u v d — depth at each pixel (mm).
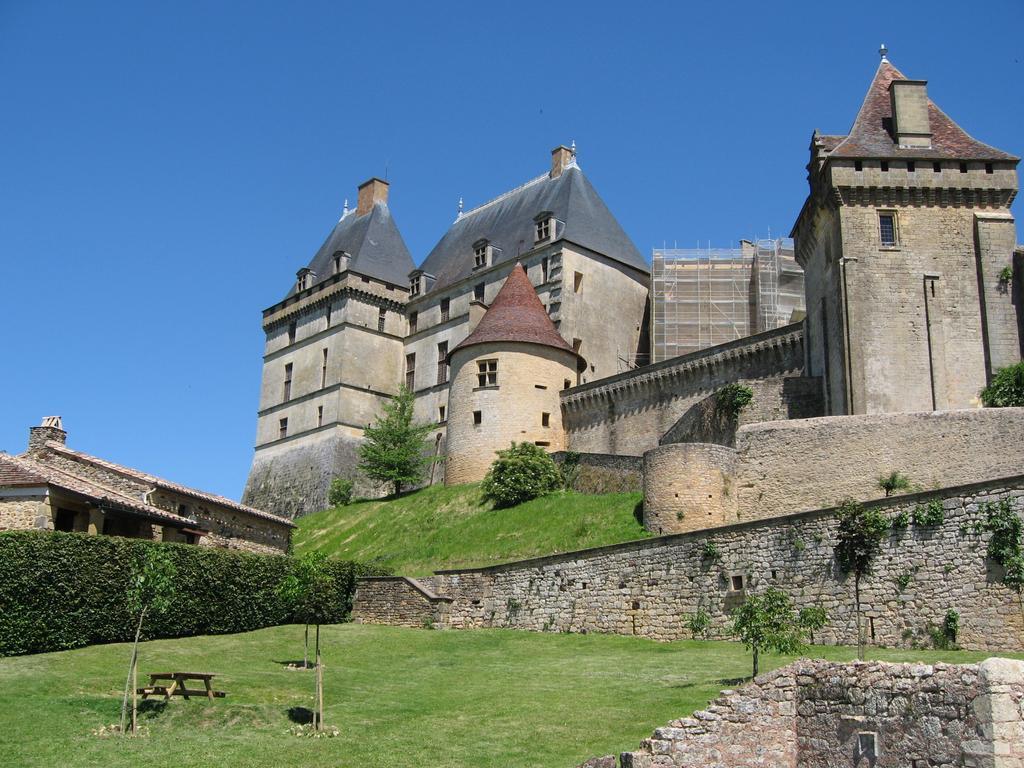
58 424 35656
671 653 23953
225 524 36812
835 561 23906
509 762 15312
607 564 28688
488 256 69188
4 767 15039
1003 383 37344
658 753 13680
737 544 25969
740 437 37125
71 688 20031
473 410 54156
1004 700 12117
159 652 24500
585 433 55250
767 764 13984
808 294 46250
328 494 65688
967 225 40844
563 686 20609
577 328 62781
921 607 22062
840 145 41906
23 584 23547
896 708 13109
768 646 19016
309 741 16922
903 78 43625
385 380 72250
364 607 34031
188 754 16109
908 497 22891
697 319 65250
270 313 79000
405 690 21219
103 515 29188
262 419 76000
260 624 30656
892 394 39125
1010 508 21188
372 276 73438
